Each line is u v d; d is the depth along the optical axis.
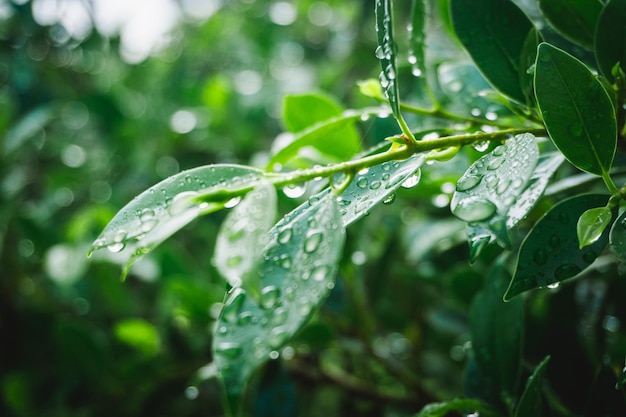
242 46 1.28
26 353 0.92
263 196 0.32
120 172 1.12
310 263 0.33
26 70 1.06
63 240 0.91
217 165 0.36
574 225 0.39
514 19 0.44
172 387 0.78
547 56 0.37
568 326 0.51
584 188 0.50
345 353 0.75
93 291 0.90
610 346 0.56
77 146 1.15
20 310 0.93
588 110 0.37
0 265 0.93
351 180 0.36
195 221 1.01
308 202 0.36
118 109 1.07
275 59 1.24
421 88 0.60
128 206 0.35
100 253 0.82
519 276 0.38
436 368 0.77
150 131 1.11
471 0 0.44
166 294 0.80
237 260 0.31
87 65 1.18
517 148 0.35
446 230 0.62
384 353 0.70
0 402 0.85
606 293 0.54
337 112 0.56
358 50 1.11
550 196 0.47
